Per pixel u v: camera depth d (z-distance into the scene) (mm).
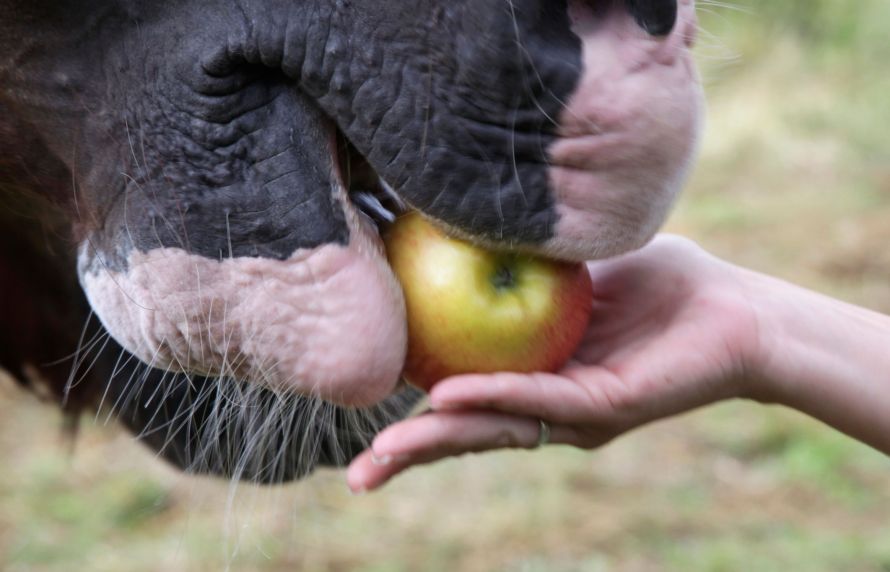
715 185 3639
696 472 2062
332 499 1955
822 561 1770
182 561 1817
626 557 1809
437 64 897
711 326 987
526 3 884
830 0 4574
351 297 923
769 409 2268
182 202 935
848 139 3951
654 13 878
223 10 921
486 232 906
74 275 1102
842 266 2914
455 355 929
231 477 1020
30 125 972
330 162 925
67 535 1903
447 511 1954
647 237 910
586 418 956
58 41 947
